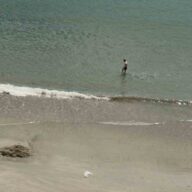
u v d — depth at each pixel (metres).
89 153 57.91
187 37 108.31
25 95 73.50
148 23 116.25
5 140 58.19
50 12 119.25
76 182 49.28
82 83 81.00
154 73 87.31
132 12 124.06
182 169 56.16
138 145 61.12
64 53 93.12
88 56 92.62
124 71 85.94
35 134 61.53
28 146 57.25
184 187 50.44
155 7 130.00
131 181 51.19
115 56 93.69
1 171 49.91
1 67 84.25
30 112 68.12
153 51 98.06
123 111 71.31
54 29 107.00
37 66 86.12
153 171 54.84
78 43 99.31
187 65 91.94
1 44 95.19
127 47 99.12
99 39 102.69
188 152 60.41
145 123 68.12
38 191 46.16
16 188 46.09
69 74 83.94
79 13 120.00
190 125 68.06
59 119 67.00
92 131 63.97
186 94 80.12
